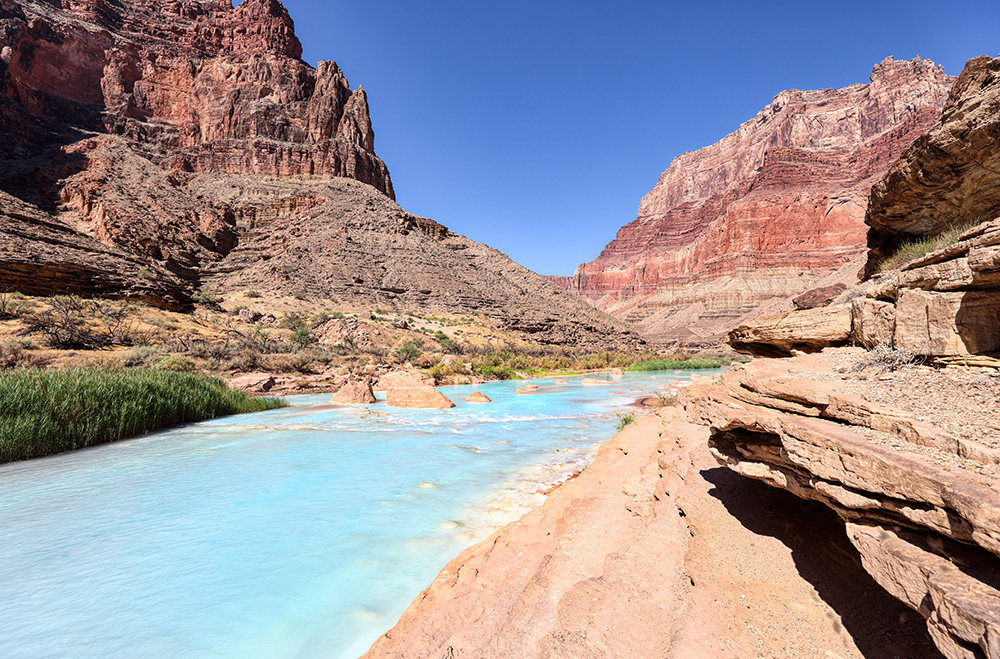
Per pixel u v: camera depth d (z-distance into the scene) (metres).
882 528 2.59
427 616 4.25
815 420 3.41
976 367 3.64
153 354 26.84
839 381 4.27
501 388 31.94
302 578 5.56
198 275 73.06
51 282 36.28
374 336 51.22
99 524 7.25
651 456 8.20
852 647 2.56
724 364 58.88
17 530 6.99
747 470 3.94
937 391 3.34
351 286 77.44
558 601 3.72
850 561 3.38
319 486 9.38
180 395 17.16
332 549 6.39
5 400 11.71
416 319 68.12
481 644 3.50
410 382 28.88
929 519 2.21
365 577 5.59
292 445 13.35
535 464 11.28
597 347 79.12
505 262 117.88
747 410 4.05
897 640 2.52
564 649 2.99
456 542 6.64
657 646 2.91
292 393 27.22
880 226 9.09
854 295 8.09
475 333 65.94
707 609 3.12
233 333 41.47
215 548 6.39
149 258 64.94
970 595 1.88
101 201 72.12
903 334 4.68
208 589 5.29
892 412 2.98
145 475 10.09
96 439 13.34
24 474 10.12
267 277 72.94
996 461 2.10
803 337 7.06
